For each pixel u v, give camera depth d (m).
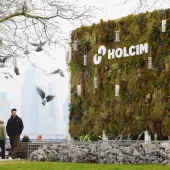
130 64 27.64
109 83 28.64
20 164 21.95
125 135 27.53
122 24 28.44
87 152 24.05
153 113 26.14
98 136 29.08
